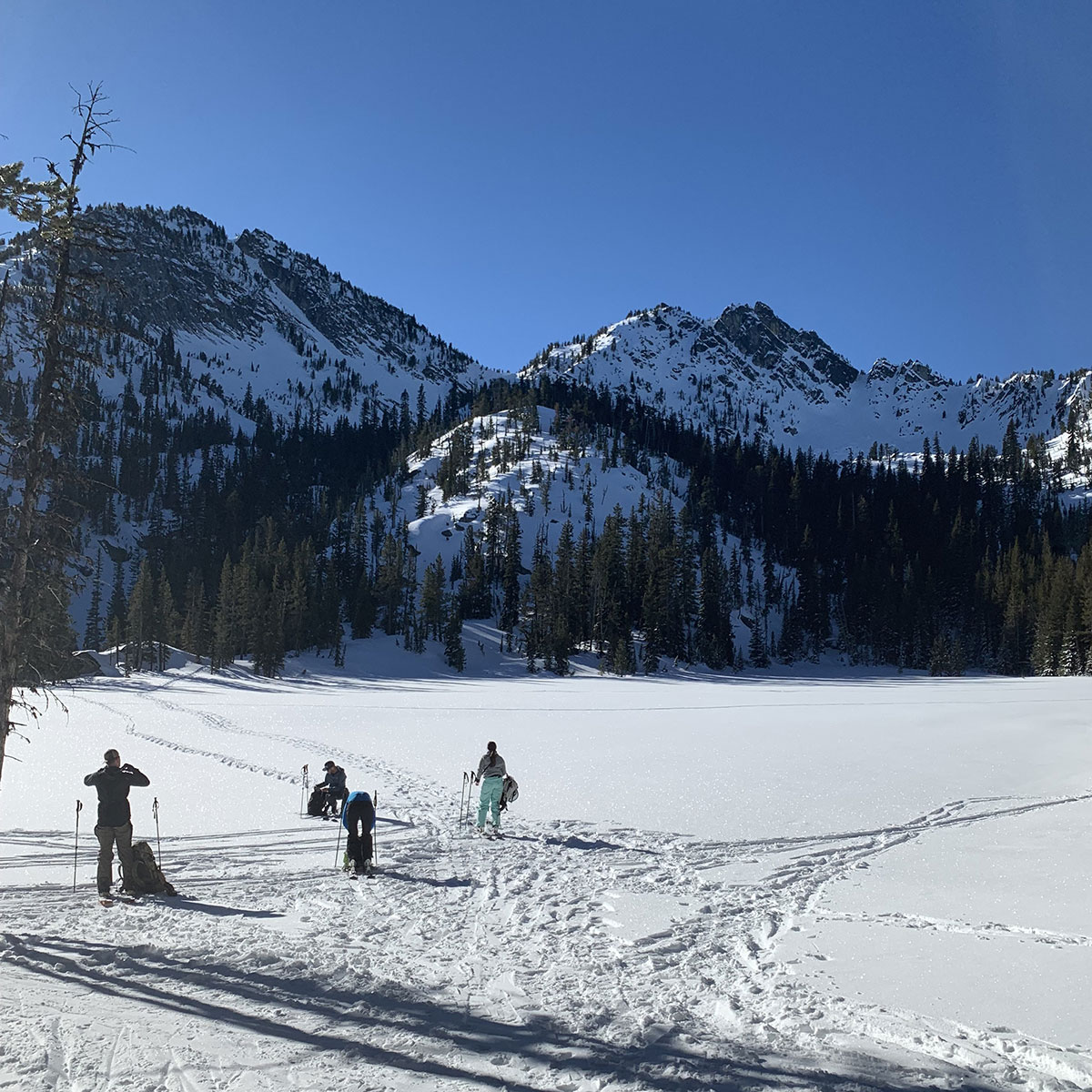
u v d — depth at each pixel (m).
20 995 7.26
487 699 70.44
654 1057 6.07
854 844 14.77
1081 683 77.25
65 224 13.89
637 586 139.88
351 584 148.12
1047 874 12.05
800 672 136.38
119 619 131.25
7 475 13.93
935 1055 6.18
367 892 11.92
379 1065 5.83
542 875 12.93
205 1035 6.35
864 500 195.75
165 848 15.78
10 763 29.77
